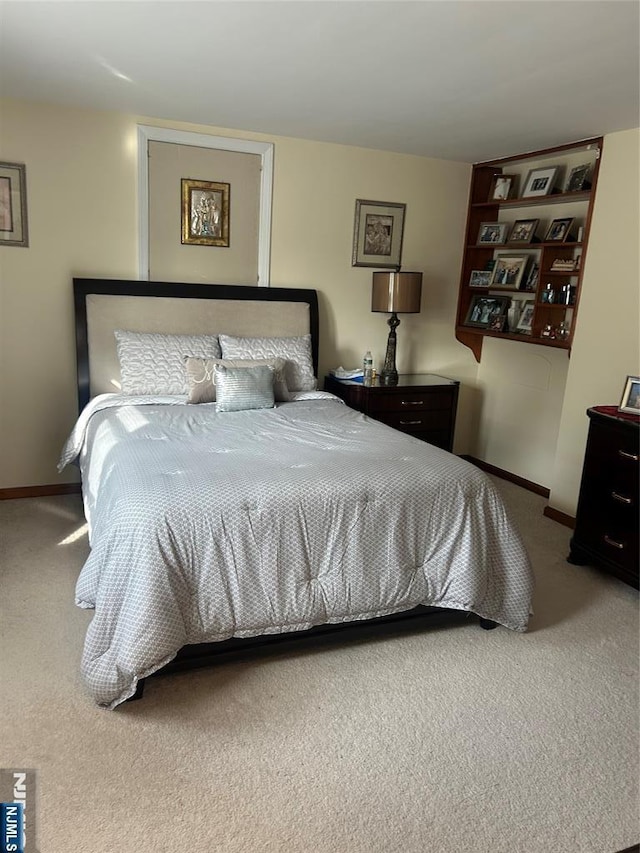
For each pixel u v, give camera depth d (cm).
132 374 374
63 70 298
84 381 387
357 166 445
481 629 280
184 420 326
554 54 248
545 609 301
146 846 166
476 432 528
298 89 311
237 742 205
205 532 226
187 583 223
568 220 411
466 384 523
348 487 249
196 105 351
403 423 448
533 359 464
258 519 233
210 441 292
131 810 177
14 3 221
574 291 405
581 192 390
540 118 341
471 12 214
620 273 362
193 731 209
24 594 287
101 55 275
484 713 226
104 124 375
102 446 295
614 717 227
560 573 339
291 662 250
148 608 212
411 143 421
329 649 260
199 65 282
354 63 270
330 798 186
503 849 172
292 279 445
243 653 239
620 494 317
